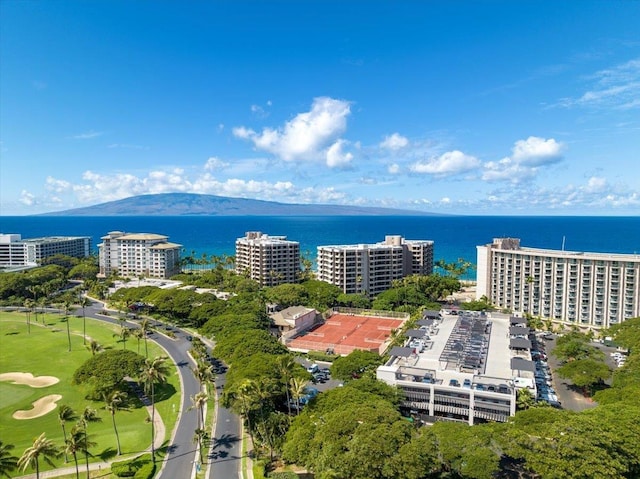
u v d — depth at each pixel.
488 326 138.50
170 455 81.00
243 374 93.50
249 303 165.88
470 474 63.12
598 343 148.62
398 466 62.62
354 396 83.50
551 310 175.88
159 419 95.75
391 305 195.88
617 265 159.75
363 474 62.84
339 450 66.50
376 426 69.50
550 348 143.88
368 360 109.88
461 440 67.44
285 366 90.81
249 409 83.62
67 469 76.31
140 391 109.75
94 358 109.44
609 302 162.25
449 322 146.25
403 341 133.12
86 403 103.44
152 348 144.50
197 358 130.75
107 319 183.50
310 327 170.75
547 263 175.88
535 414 77.19
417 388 97.31
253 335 121.31
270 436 79.75
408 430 70.12
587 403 102.50
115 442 85.44
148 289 194.38
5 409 100.00
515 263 185.50
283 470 75.62
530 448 66.69
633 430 67.12
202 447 83.62
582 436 65.06
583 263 167.00
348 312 194.50
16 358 134.75
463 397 93.69
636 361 103.31
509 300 188.25
